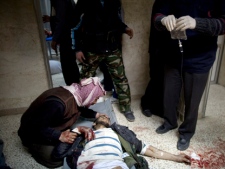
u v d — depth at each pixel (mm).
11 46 1992
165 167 1455
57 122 1432
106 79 2480
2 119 2166
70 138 1416
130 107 2168
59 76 3023
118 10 1786
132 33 1946
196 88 1437
